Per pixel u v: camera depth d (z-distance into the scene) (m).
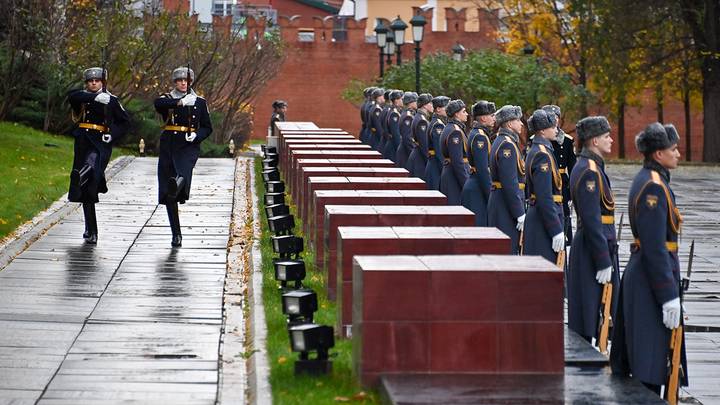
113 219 30.64
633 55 74.81
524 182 23.67
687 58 74.12
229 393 15.15
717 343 20.19
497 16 93.88
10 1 50.72
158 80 56.34
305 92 97.44
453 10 98.44
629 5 72.81
